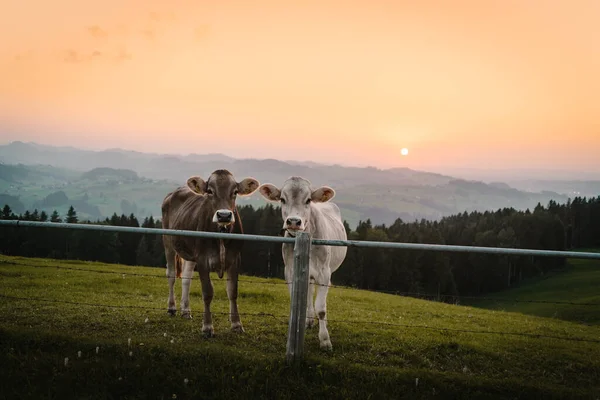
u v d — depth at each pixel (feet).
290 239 21.47
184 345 24.23
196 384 20.68
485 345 29.19
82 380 20.71
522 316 58.54
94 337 25.29
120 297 41.42
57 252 238.89
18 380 20.59
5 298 36.83
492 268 281.95
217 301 42.73
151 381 20.81
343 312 42.45
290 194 26.81
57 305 34.58
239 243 29.04
